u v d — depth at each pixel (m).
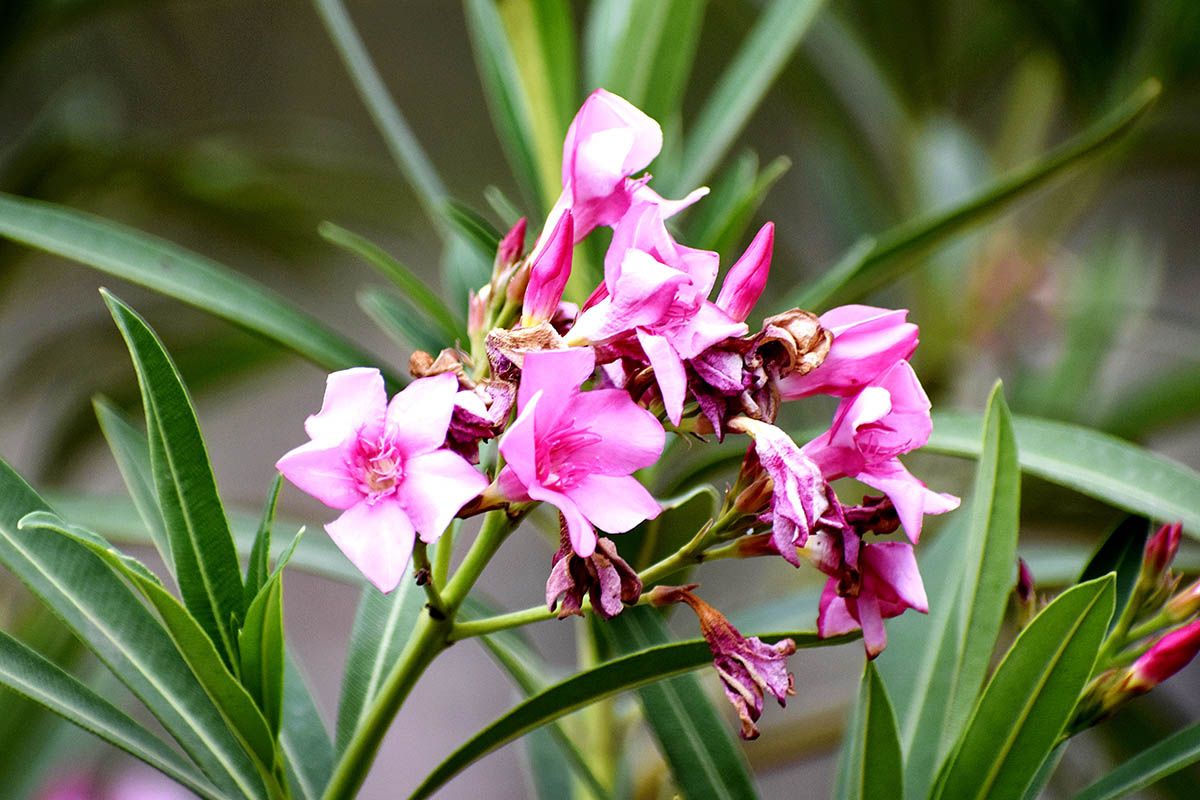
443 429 0.88
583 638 1.08
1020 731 0.92
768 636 0.90
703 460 1.03
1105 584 0.91
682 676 0.97
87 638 0.93
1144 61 1.34
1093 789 0.95
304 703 0.98
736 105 1.09
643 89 1.08
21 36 1.29
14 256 1.30
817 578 1.47
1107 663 0.96
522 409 0.88
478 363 0.93
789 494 0.88
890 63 1.48
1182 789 1.08
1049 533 1.29
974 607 0.96
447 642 0.92
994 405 0.96
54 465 1.41
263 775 0.92
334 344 1.04
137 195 1.57
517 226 0.94
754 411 0.89
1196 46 1.32
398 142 1.07
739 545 0.91
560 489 0.88
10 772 1.11
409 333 1.05
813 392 0.90
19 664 0.93
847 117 1.48
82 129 1.47
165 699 0.94
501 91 1.09
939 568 1.02
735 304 0.90
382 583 0.87
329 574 1.05
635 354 0.89
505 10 1.08
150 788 1.49
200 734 0.94
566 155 0.92
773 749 1.31
